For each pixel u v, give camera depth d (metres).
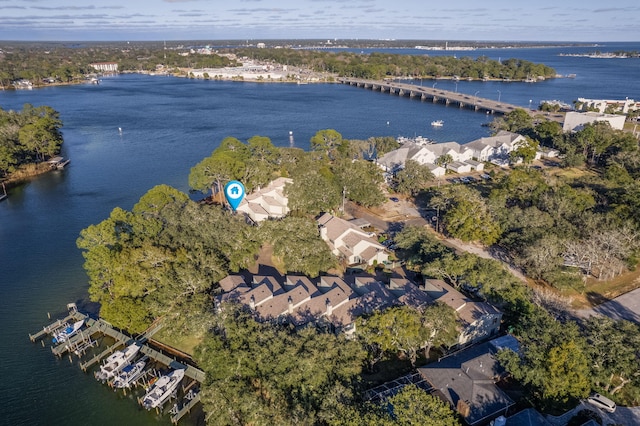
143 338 69.00
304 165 125.69
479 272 71.62
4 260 95.25
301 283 75.88
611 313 71.62
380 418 43.81
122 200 128.88
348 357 54.19
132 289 69.62
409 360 62.28
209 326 61.66
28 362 66.25
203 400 52.41
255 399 49.94
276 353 54.09
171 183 141.88
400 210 116.56
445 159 145.12
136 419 57.09
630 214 89.44
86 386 62.16
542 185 107.25
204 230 83.44
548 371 50.78
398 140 190.62
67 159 167.38
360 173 118.62
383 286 75.38
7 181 143.25
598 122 164.00
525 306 66.00
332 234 93.31
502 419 48.72
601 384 54.78
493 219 94.81
